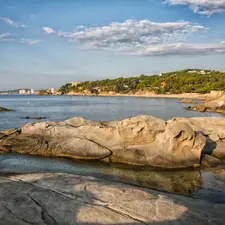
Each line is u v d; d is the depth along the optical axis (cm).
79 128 2062
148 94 17788
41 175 1109
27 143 2022
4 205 789
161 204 834
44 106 8550
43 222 705
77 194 879
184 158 1641
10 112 6147
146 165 1648
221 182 1357
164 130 1761
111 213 755
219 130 2105
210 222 750
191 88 15612
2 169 1565
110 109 7044
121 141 1845
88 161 1770
